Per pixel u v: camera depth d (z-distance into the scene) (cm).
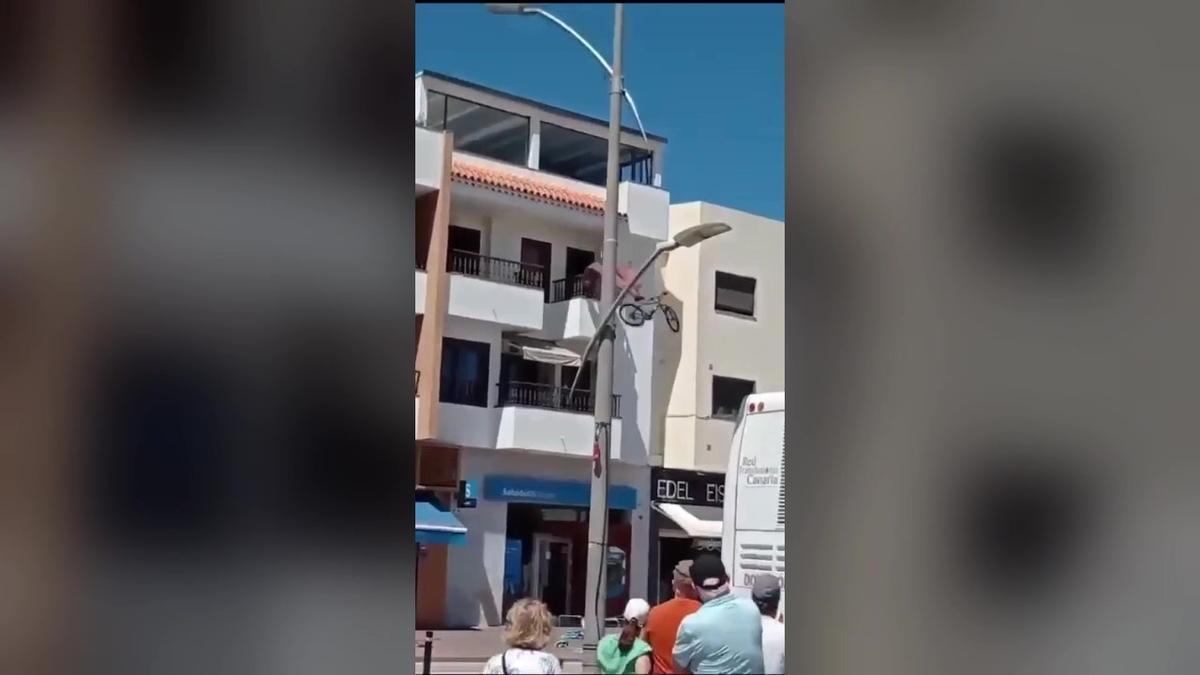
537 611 407
